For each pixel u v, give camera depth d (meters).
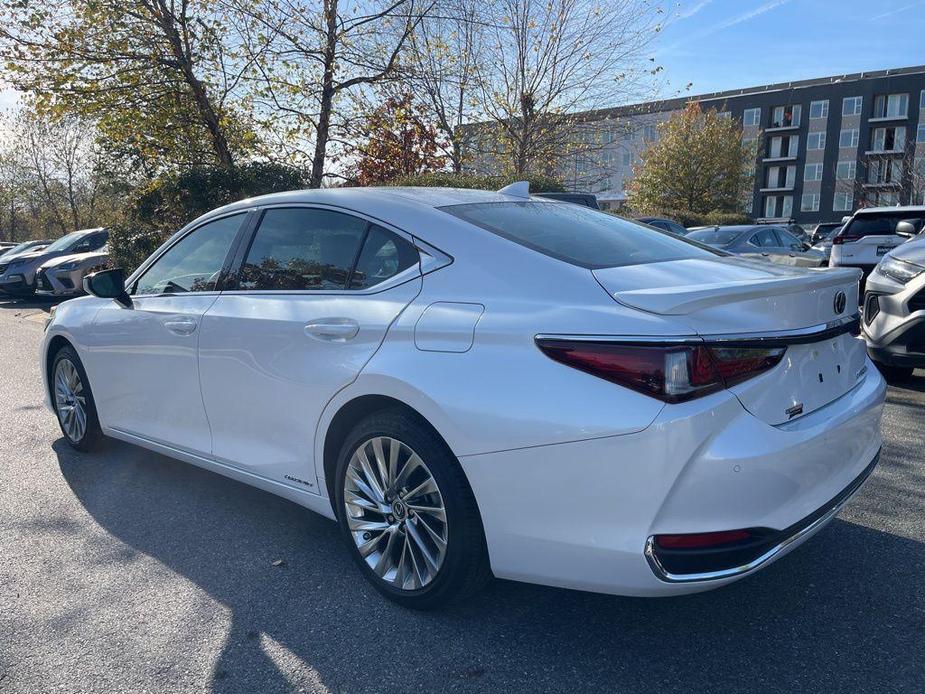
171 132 14.08
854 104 63.22
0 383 7.12
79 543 3.47
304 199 3.39
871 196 54.94
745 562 2.23
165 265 4.04
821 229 26.58
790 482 2.29
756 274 2.77
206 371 3.51
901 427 5.07
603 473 2.21
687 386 2.14
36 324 12.02
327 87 13.94
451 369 2.52
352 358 2.83
